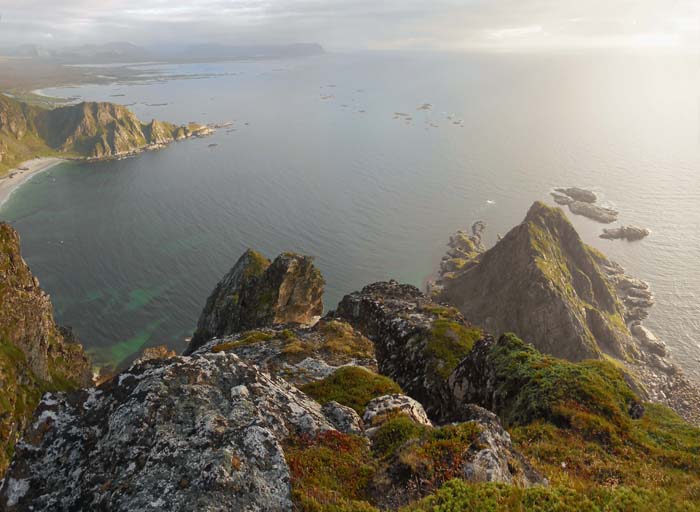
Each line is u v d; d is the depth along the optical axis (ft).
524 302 410.72
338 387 82.33
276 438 44.62
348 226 620.90
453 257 544.62
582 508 39.29
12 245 246.27
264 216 655.35
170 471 38.88
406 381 104.32
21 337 223.71
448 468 43.32
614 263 513.86
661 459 59.67
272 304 216.74
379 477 43.34
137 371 51.57
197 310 459.73
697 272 500.33
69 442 43.80
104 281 504.84
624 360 382.01
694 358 386.73
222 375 52.42
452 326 115.65
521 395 75.00
